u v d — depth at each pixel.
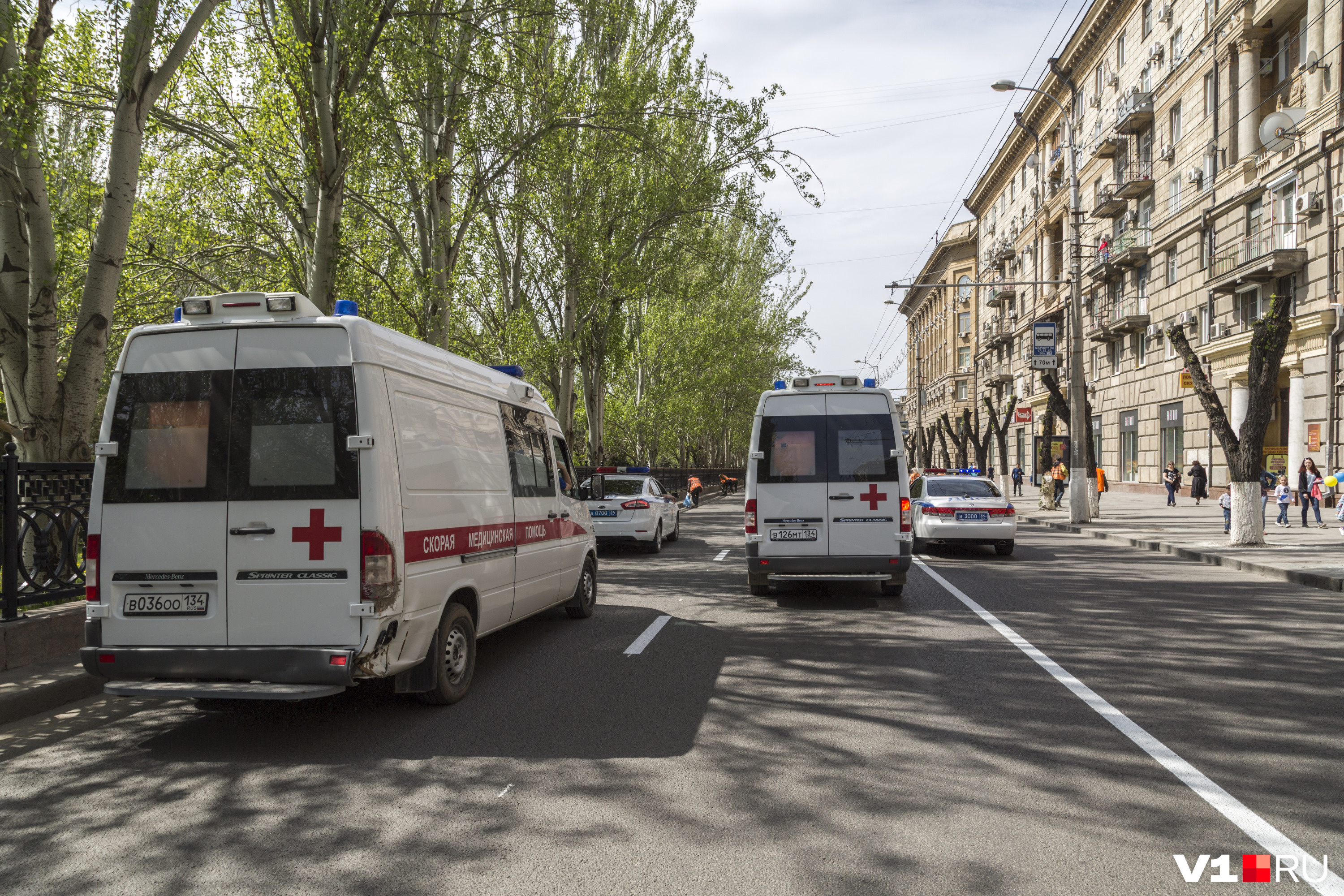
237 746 5.14
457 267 18.16
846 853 3.56
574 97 17.39
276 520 5.18
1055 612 9.66
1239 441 16.16
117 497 5.32
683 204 21.19
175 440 5.33
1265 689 6.18
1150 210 35.97
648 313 35.34
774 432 10.50
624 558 16.17
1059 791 4.22
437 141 17.08
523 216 19.94
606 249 21.52
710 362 36.31
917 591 11.38
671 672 6.86
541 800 4.19
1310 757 4.68
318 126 12.77
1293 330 25.36
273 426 5.27
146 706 6.10
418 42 13.62
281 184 14.34
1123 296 38.72
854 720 5.48
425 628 5.61
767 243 22.94
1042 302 49.09
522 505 7.59
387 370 5.51
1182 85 32.62
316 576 5.13
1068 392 45.62
